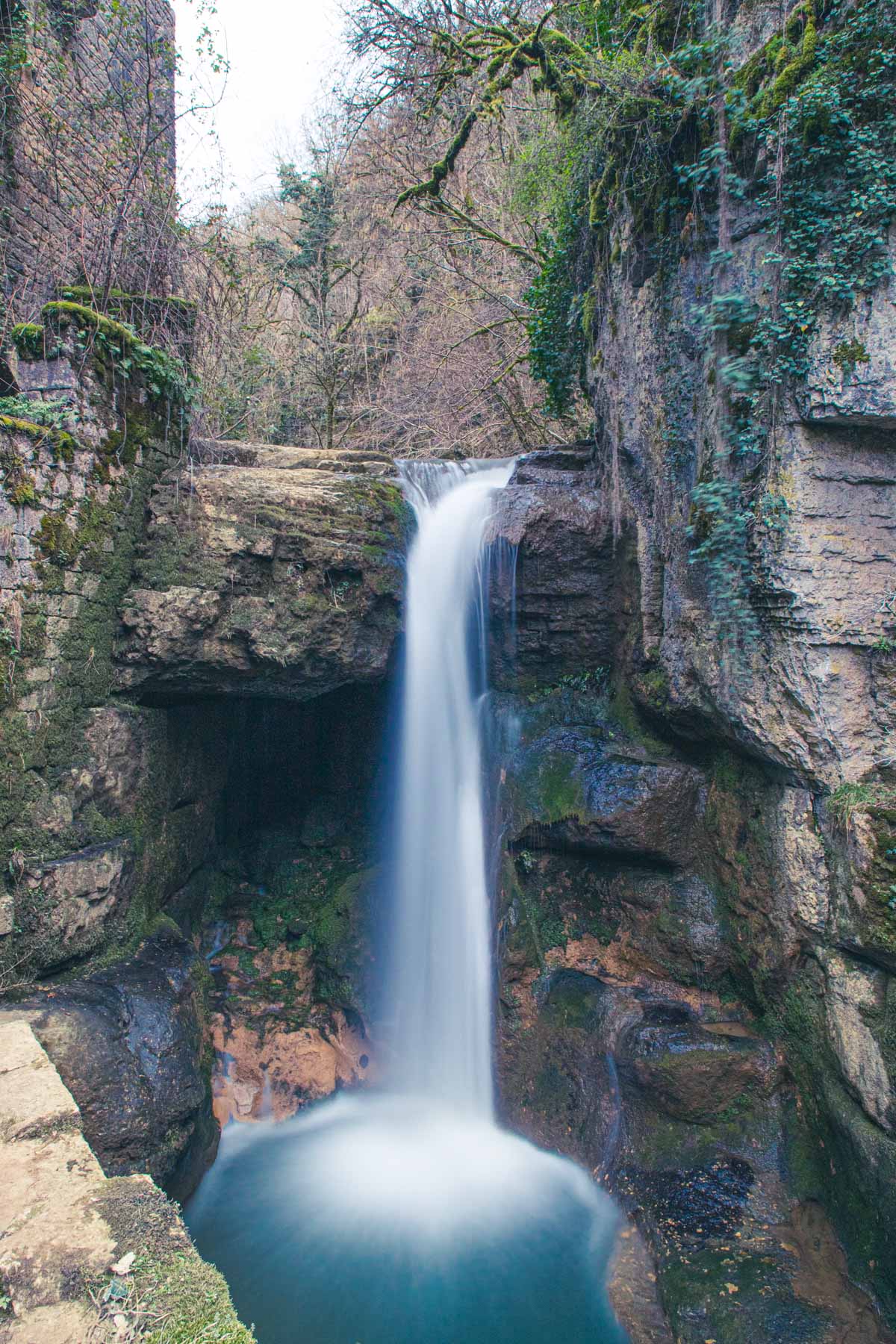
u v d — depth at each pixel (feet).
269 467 24.67
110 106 24.39
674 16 18.69
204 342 24.49
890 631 15.08
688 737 20.57
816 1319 13.48
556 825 21.01
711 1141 17.02
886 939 13.71
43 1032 13.60
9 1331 6.91
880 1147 13.69
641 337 20.68
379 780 26.21
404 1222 16.90
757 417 15.99
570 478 25.18
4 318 19.79
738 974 18.72
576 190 23.97
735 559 16.51
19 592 15.49
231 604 19.08
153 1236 8.09
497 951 21.29
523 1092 19.89
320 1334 14.14
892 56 13.37
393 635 22.03
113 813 18.16
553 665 23.72
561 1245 16.37
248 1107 20.42
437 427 49.29
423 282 51.01
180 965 18.06
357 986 22.15
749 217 16.17
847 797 14.84
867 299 14.02
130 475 18.63
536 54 22.49
